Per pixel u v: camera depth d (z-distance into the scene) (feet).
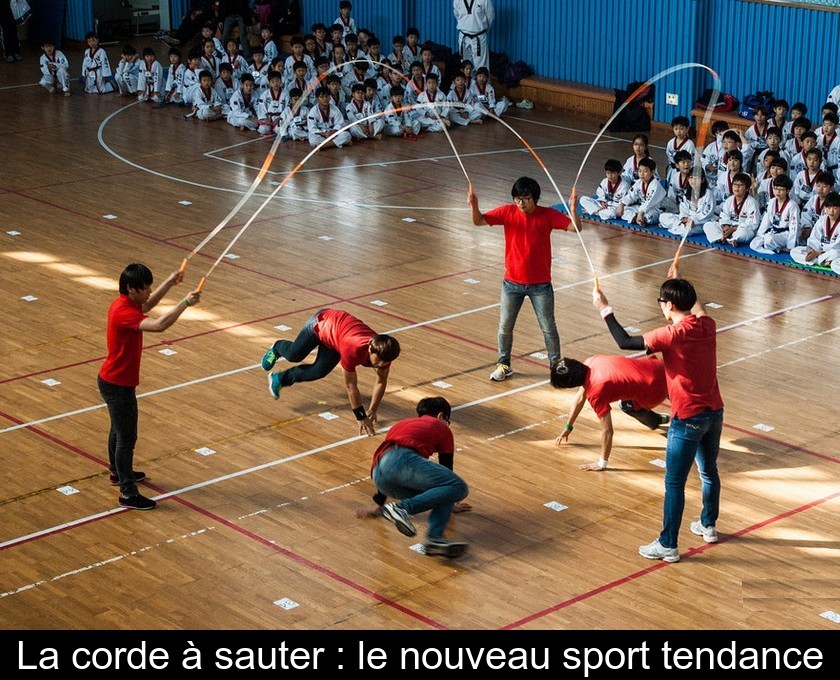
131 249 46.34
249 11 83.76
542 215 33.35
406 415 32.09
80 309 39.60
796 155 54.54
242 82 68.80
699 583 24.48
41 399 32.65
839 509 27.58
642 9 68.54
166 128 67.92
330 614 23.16
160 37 89.76
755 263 46.44
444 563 25.12
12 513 26.73
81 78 80.07
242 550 25.46
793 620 23.20
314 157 62.34
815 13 61.93
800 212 48.08
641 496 28.12
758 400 33.35
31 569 24.56
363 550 25.57
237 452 29.86
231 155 62.08
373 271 44.24
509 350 34.53
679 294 24.12
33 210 51.37
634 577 24.67
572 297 41.78
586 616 23.24
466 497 26.81
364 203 53.67
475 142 66.28
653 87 68.49
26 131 66.03
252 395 33.19
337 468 29.19
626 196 51.24
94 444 30.12
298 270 44.16
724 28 65.77
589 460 29.86
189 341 36.91
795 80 63.62
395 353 28.40
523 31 75.41
